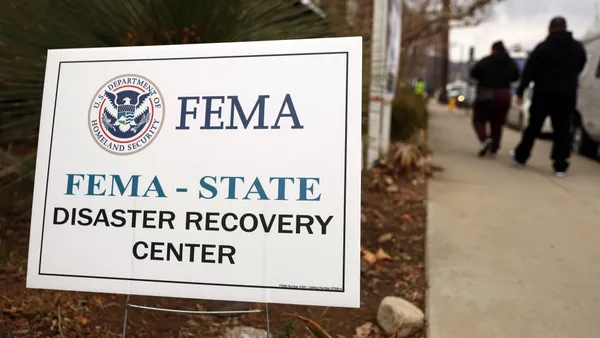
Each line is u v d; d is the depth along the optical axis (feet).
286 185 6.25
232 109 6.48
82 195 6.57
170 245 6.37
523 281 11.14
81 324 8.93
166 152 6.53
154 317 9.43
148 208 6.46
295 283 6.12
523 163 22.82
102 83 6.74
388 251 12.82
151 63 6.70
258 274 6.19
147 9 10.52
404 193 17.75
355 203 6.11
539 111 21.11
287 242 6.18
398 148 20.74
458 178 20.36
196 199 6.39
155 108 6.61
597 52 26.66
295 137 6.31
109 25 10.20
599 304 10.16
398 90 30.27
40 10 10.08
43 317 8.95
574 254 12.59
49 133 6.72
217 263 6.26
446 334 9.18
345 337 9.14
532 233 13.99
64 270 6.47
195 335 8.93
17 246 11.43
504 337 9.05
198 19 10.70
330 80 6.34
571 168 23.22
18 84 9.68
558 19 20.11
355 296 6.00
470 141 32.12
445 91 109.70
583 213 15.74
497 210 15.97
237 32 10.88
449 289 10.81
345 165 6.18
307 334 9.21
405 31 38.09
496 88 24.41
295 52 6.45
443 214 15.52
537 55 20.35
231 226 6.30
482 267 11.84
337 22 12.86
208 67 6.60
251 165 6.35
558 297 10.43
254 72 6.51
